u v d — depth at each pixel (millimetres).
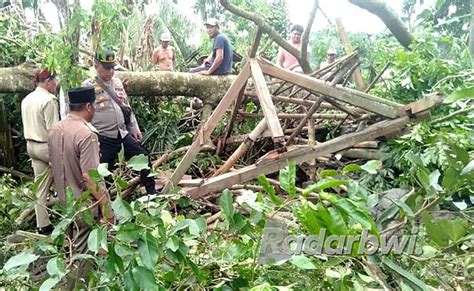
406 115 3900
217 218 3213
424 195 2104
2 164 5680
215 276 1914
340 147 3811
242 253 1872
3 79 4801
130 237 1759
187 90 5344
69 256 2113
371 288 1770
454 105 3877
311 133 4203
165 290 1740
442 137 3525
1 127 5680
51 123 3881
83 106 3113
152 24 7656
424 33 4945
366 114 4461
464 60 4746
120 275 1842
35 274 2514
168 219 2172
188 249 1875
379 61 5473
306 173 4367
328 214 1729
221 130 4980
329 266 1761
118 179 1987
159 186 4211
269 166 3740
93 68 4551
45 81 3992
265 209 1871
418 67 4441
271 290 1627
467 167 1932
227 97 3766
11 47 5547
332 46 8141
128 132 4074
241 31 10102
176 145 5422
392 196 2941
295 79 3822
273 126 3441
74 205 2074
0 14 5871
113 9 4281
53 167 3109
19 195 2391
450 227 1771
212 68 5547
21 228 3881
